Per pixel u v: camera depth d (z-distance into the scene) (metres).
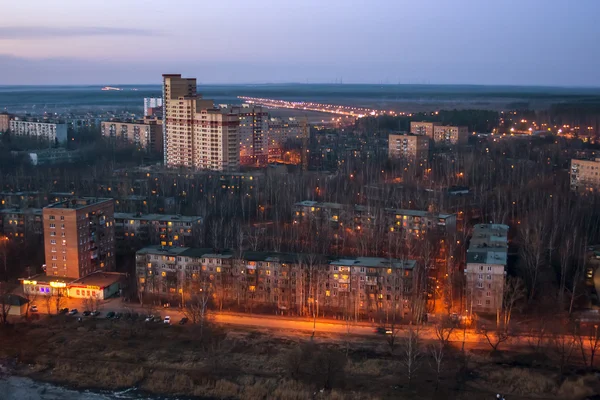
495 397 197.12
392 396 198.00
